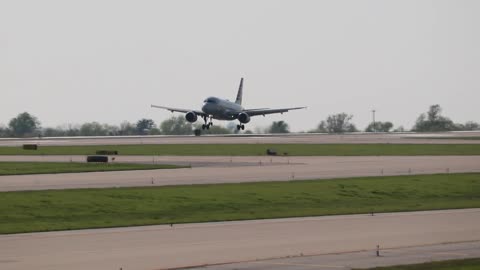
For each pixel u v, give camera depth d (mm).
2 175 136375
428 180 134125
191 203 105812
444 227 88375
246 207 105562
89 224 89750
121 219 94125
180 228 87625
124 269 63250
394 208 106688
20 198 104125
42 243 76625
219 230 86125
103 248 73688
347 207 107688
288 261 66625
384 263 65188
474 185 131750
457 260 65438
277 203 109438
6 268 63562
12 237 80688
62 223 90188
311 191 118812
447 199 119125
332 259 67562
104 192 111125
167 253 70875
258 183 125625
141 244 76125
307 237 80750
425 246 74688
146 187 118375
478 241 77875
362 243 76688
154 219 94500
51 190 113062
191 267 64062
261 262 66250
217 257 68812
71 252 71375
